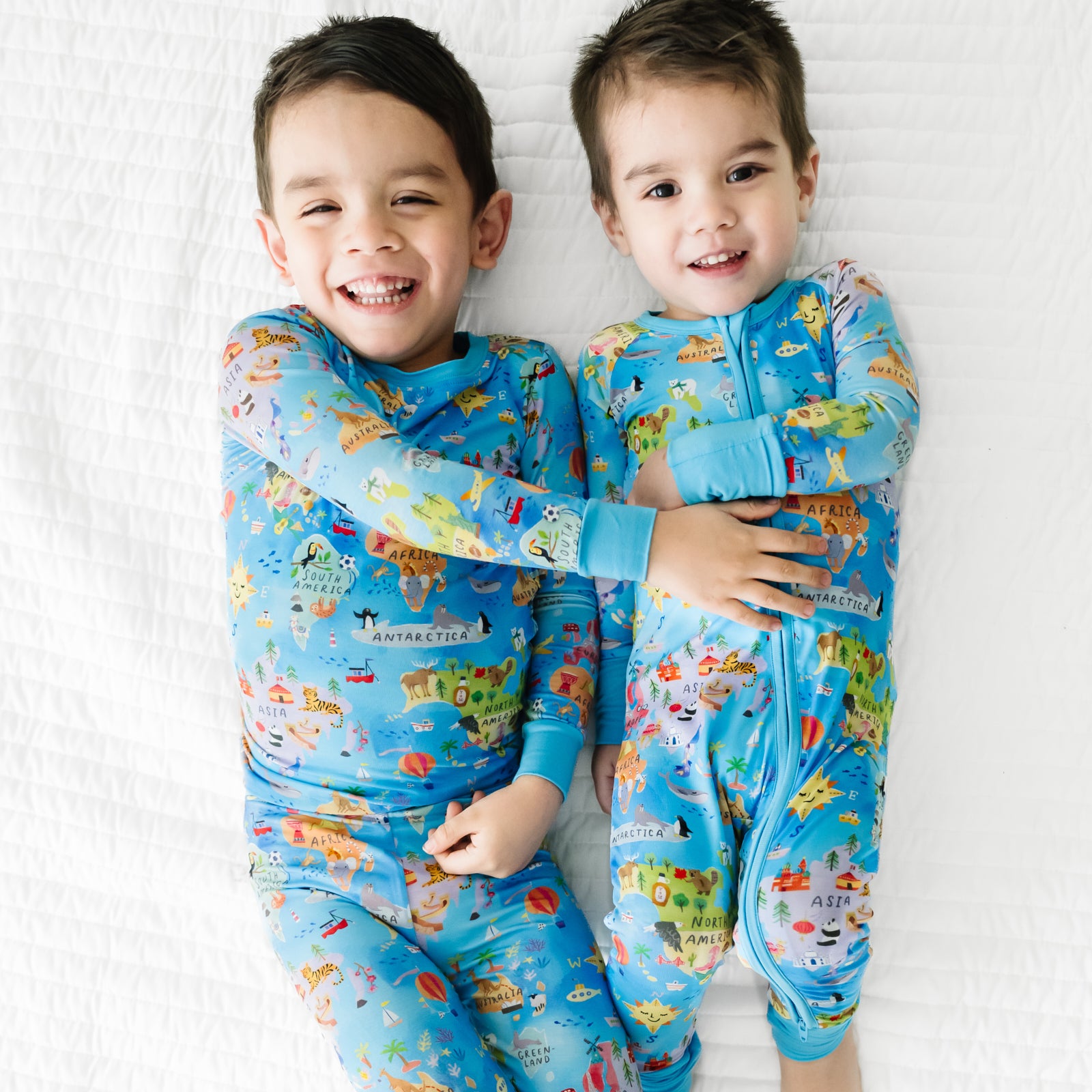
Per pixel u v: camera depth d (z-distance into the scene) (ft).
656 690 3.31
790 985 3.16
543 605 3.64
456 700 3.33
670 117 3.23
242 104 4.03
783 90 3.38
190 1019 3.73
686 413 3.43
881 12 3.82
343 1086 3.63
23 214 4.05
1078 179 3.76
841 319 3.44
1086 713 3.62
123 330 4.01
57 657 3.95
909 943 3.59
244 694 3.48
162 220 4.02
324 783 3.31
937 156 3.79
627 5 3.90
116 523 3.97
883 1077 3.54
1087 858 3.57
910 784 3.65
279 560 3.34
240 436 3.38
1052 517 3.68
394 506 3.02
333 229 3.33
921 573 3.69
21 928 3.82
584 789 3.76
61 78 4.08
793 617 3.15
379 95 3.31
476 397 3.59
